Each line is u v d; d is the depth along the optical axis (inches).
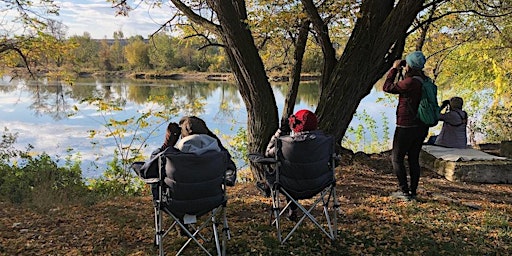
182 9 276.2
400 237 167.6
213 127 494.3
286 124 173.3
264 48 349.7
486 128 466.9
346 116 261.3
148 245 167.6
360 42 248.4
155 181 143.5
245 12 260.1
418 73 199.2
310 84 803.4
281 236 169.6
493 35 446.6
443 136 301.9
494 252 156.2
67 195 255.9
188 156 139.2
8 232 185.0
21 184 263.6
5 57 466.9
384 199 216.1
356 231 173.8
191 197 143.6
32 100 880.9
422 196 220.7
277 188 161.5
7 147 386.0
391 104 540.1
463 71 478.0
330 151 162.2
